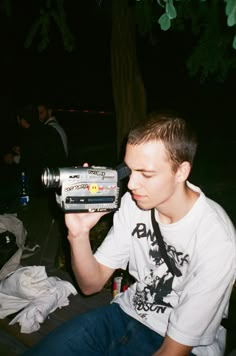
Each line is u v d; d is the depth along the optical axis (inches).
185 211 59.3
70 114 663.1
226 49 123.3
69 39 135.0
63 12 131.0
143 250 66.7
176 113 58.8
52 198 206.1
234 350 84.3
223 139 478.3
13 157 233.0
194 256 58.6
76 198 58.4
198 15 126.7
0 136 375.6
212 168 346.0
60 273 131.5
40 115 200.1
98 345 65.9
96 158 390.3
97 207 60.3
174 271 63.2
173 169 56.3
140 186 57.4
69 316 105.4
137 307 67.8
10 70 531.8
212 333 58.7
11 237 130.6
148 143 55.0
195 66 128.6
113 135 523.2
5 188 251.6
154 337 65.0
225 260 55.9
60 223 176.2
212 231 57.2
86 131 554.6
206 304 55.9
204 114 623.2
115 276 122.9
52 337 66.4
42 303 102.7
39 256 144.9
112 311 70.0
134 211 66.9
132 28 154.6
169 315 64.6
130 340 65.5
